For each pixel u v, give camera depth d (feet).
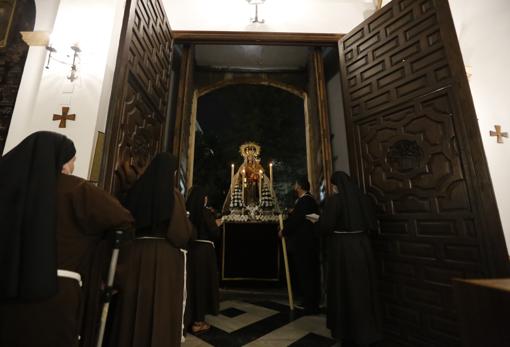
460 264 6.02
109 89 6.91
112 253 4.24
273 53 15.98
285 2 12.12
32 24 8.13
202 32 11.53
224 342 6.87
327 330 7.69
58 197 3.50
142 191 5.34
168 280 5.03
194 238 7.45
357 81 9.05
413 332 6.66
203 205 8.53
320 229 7.00
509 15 8.73
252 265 12.03
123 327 4.60
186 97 12.40
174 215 5.16
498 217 5.69
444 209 6.44
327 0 12.17
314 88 12.92
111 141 6.31
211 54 16.03
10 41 7.95
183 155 12.41
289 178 15.29
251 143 15.52
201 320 7.52
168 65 10.49
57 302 3.16
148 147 8.65
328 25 11.90
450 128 6.55
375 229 6.96
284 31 11.76
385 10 8.43
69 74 6.68
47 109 6.46
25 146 3.43
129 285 4.83
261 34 11.62
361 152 8.61
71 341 3.20
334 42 11.77
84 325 4.02
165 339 4.66
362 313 6.15
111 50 7.03
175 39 11.44
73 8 7.16
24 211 3.04
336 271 6.67
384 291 7.46
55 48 6.85
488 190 5.84
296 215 9.75
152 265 4.99
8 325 2.94
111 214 3.76
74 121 6.37
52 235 3.08
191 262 7.88
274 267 12.02
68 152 3.75
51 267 2.95
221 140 16.08
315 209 10.10
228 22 11.81
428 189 6.79
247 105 16.61
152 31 8.85
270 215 12.87
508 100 8.24
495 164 7.89
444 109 6.70
